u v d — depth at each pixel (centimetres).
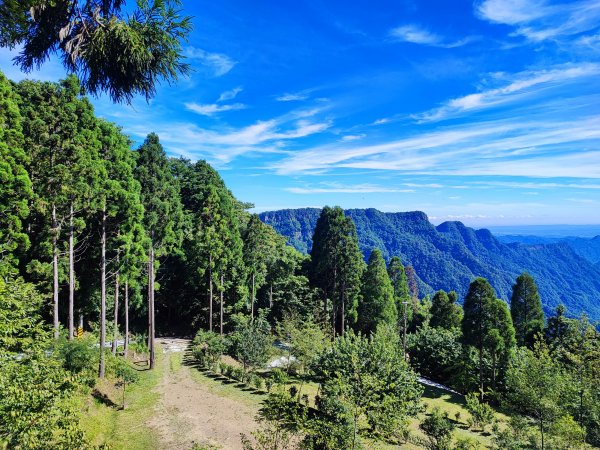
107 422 1515
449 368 2944
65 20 341
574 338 2489
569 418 1473
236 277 3622
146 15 344
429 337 3294
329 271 4025
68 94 1823
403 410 1345
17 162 1648
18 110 1642
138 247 2308
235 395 2020
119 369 1817
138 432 1479
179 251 3619
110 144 2114
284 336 2972
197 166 4281
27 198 1662
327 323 3416
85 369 1683
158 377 2241
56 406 618
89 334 2511
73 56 345
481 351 2795
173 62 365
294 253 5122
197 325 3631
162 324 3684
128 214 2080
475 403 2053
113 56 350
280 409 1481
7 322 797
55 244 1842
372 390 1129
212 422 1633
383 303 3828
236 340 2791
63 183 1744
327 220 4044
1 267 1415
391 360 1547
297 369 2559
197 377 2303
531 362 1859
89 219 2169
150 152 2662
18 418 538
